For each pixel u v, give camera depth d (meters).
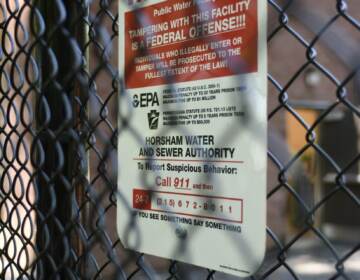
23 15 1.43
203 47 0.81
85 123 1.05
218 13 0.79
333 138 6.78
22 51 1.21
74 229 1.10
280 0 0.75
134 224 0.93
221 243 0.79
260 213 0.74
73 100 1.10
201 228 0.82
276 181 0.81
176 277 0.89
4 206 1.46
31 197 1.49
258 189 0.74
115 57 1.02
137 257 0.95
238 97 0.76
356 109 0.72
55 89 1.17
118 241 0.96
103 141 1.00
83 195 1.07
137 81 0.92
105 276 1.02
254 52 0.75
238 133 0.76
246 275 0.75
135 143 0.92
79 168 1.07
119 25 0.95
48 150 1.18
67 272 1.13
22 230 1.23
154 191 0.89
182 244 0.84
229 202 0.78
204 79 0.81
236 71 0.77
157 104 0.88
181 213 0.85
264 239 0.73
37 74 1.16
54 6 1.19
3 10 1.31
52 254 1.17
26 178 1.51
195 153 0.82
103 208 1.04
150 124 0.89
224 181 0.78
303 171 4.05
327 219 6.32
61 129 1.08
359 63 0.73
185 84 0.84
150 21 0.89
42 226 1.17
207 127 0.81
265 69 0.73
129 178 0.94
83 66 1.05
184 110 0.84
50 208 1.16
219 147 0.79
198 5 0.82
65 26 1.15
